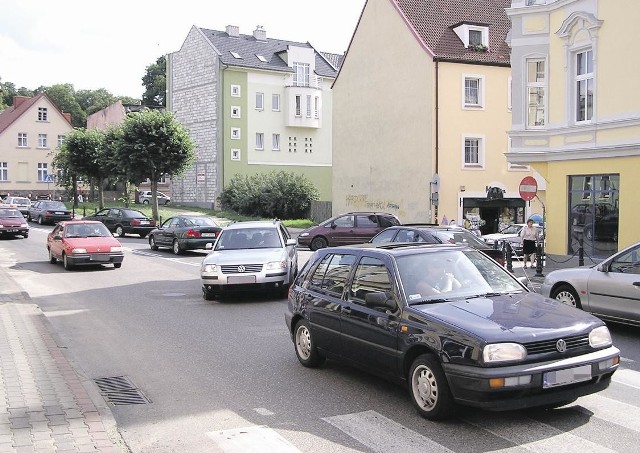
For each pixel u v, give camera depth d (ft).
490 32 114.42
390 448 18.01
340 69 127.85
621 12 59.00
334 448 18.11
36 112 244.22
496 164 109.40
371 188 120.47
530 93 71.87
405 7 113.39
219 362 28.68
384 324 22.15
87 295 50.88
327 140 200.03
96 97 377.91
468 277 23.57
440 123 105.81
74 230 72.28
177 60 202.28
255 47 195.52
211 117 187.21
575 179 65.87
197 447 18.49
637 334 34.32
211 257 47.73
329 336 25.43
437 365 19.93
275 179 160.45
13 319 37.58
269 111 190.49
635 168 58.08
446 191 106.52
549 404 20.54
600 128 61.62
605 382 20.02
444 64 105.70
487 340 18.74
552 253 68.18
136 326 37.76
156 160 138.41
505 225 98.58
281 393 23.75
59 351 29.35
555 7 67.46
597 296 34.73
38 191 244.63
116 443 18.31
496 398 18.52
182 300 47.91
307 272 28.25
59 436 18.31
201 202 192.34
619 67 59.31
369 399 22.74
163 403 22.89
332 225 90.48
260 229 51.47
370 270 24.17
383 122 117.08
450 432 19.17
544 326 19.63
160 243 90.99
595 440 18.33
